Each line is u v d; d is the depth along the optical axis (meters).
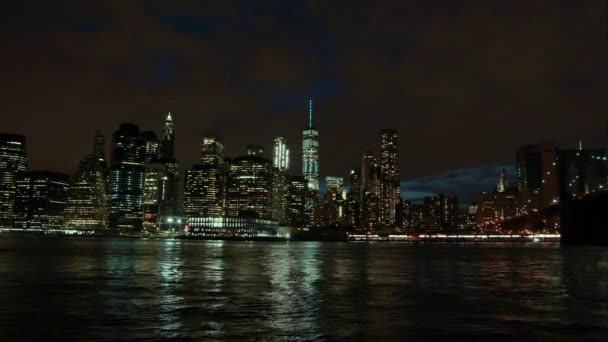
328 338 25.27
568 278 60.28
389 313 32.84
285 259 110.19
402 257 130.12
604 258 117.50
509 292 45.03
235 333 26.30
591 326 28.52
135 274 62.97
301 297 40.69
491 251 188.62
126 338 25.05
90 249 167.25
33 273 63.75
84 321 29.48
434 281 55.84
